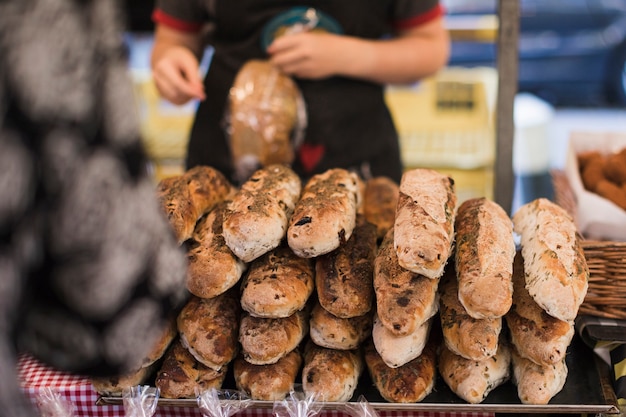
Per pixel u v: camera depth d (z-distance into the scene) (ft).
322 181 3.81
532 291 3.27
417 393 3.34
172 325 3.56
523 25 10.55
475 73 8.45
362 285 3.43
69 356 2.22
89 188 2.04
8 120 1.93
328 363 3.45
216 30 6.11
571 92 11.05
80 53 2.03
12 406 2.01
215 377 3.53
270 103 5.51
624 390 3.40
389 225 4.15
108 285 2.12
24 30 1.94
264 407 3.41
